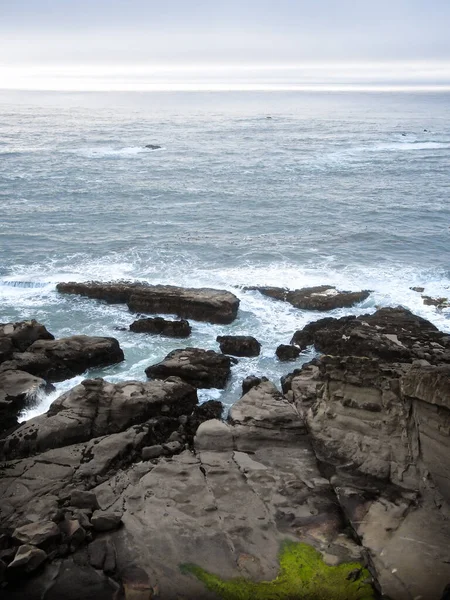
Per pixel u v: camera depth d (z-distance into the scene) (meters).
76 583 12.67
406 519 13.91
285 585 12.67
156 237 39.81
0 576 12.65
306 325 26.42
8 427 19.59
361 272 33.41
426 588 12.21
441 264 34.78
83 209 47.19
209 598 12.41
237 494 15.28
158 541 13.73
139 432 17.89
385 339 23.38
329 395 17.48
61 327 27.38
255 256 36.03
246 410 18.80
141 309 28.64
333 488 15.45
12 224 42.56
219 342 25.56
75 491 14.84
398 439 15.78
